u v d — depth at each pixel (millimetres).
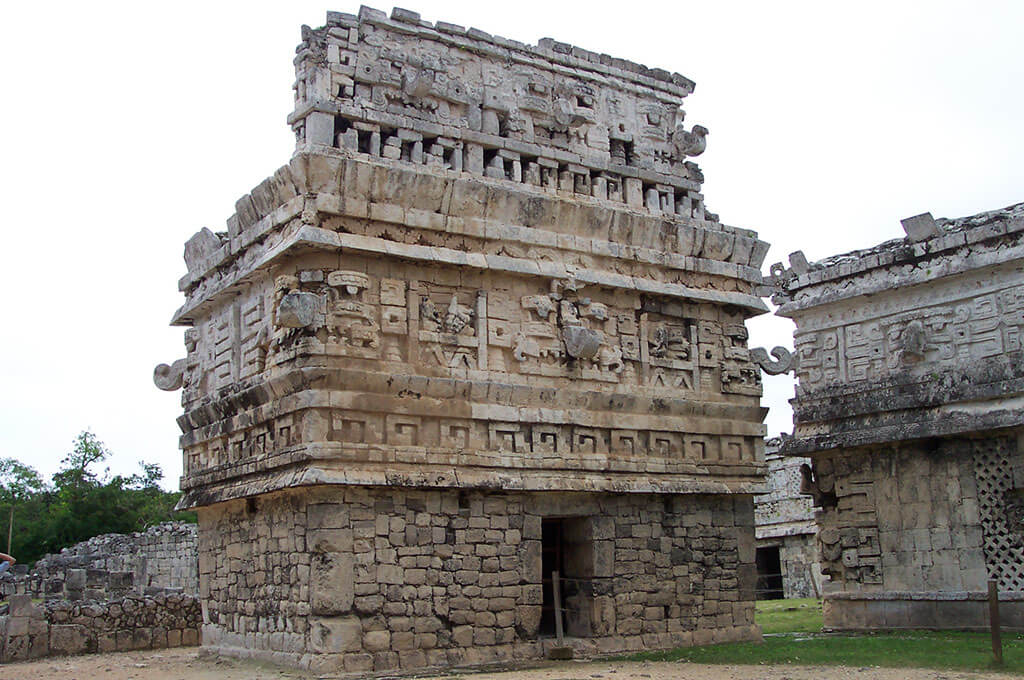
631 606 18531
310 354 16047
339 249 16406
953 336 20953
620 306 19703
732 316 21344
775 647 17734
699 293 20531
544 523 19656
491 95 19078
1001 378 19875
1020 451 19781
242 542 18203
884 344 22203
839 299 22844
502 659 16719
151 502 59000
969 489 20453
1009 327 19984
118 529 55406
